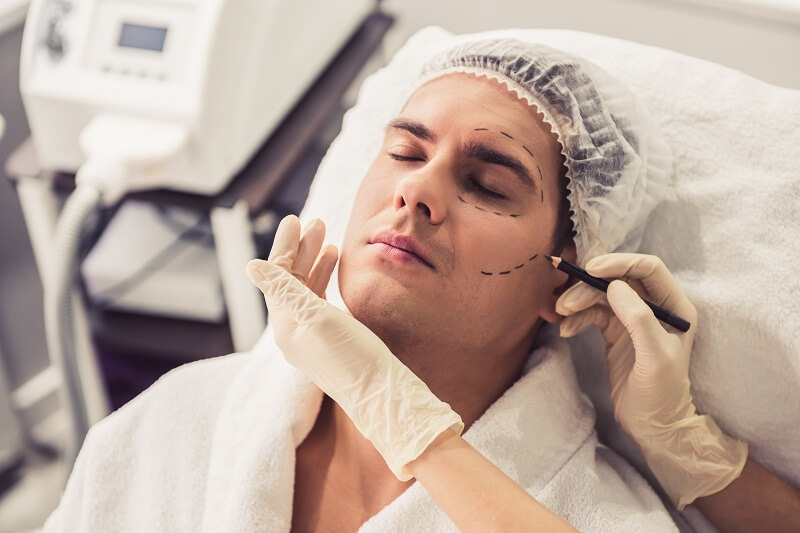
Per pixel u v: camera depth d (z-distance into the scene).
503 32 1.14
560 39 1.09
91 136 1.28
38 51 1.32
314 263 0.95
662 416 0.92
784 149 0.97
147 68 1.29
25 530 1.73
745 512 0.96
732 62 1.39
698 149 1.00
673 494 0.96
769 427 0.96
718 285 0.95
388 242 0.86
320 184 1.18
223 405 1.04
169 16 1.28
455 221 0.87
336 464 0.96
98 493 1.03
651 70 1.04
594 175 0.91
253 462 0.94
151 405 1.07
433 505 0.88
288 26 1.38
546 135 0.90
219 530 0.94
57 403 1.96
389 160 0.93
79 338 1.48
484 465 0.79
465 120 0.89
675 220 0.99
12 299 1.81
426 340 0.88
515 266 0.89
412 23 1.69
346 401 0.83
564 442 0.94
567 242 0.94
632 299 0.87
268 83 1.38
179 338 1.49
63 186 1.38
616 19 1.44
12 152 1.71
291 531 0.96
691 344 0.92
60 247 1.23
